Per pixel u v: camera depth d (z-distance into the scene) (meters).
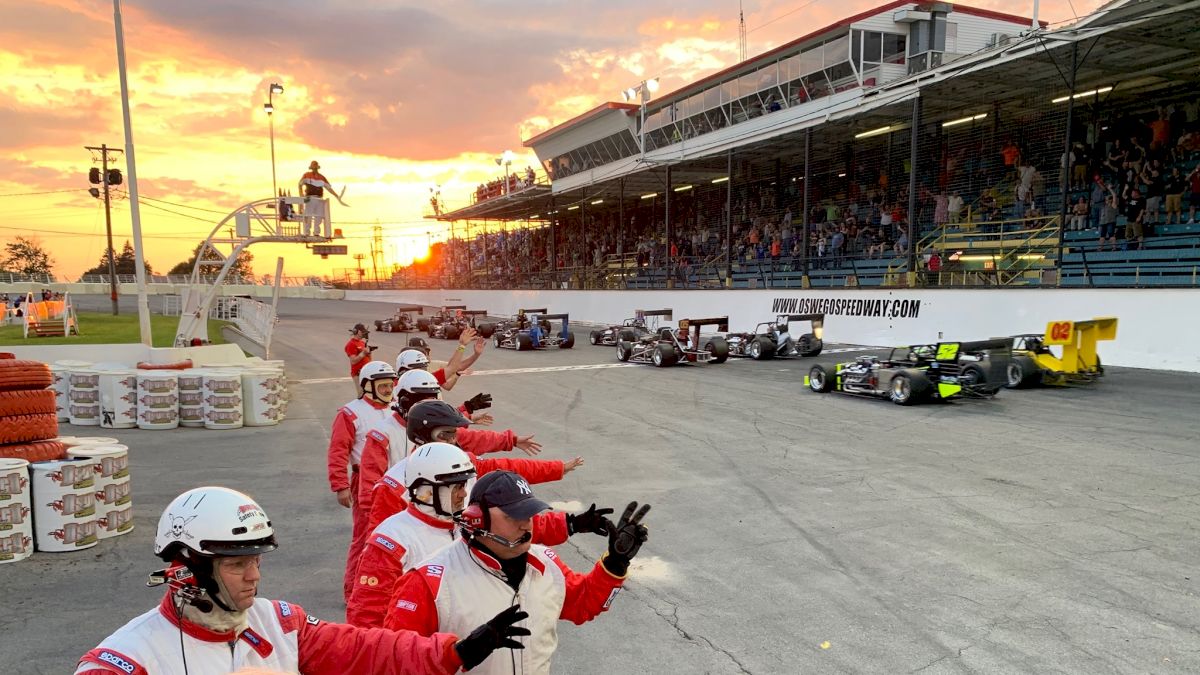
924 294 20.77
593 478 8.34
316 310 59.56
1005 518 6.57
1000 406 12.16
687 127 36.41
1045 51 18.02
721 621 4.71
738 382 16.16
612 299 36.16
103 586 5.38
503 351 25.36
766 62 30.59
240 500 1.86
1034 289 18.06
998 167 24.48
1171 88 21.06
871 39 26.52
